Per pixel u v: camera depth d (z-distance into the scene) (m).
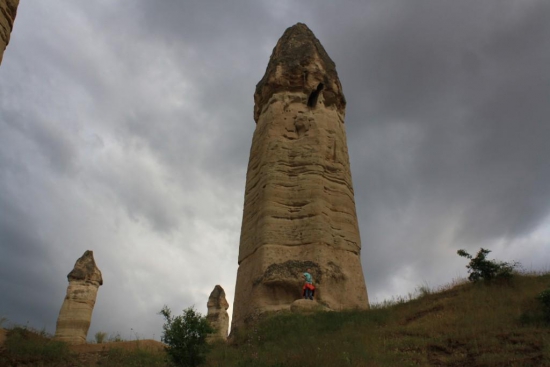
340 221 21.77
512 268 17.52
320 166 22.48
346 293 19.91
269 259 20.06
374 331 14.46
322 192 21.80
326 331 15.36
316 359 11.64
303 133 23.62
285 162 22.75
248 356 13.38
